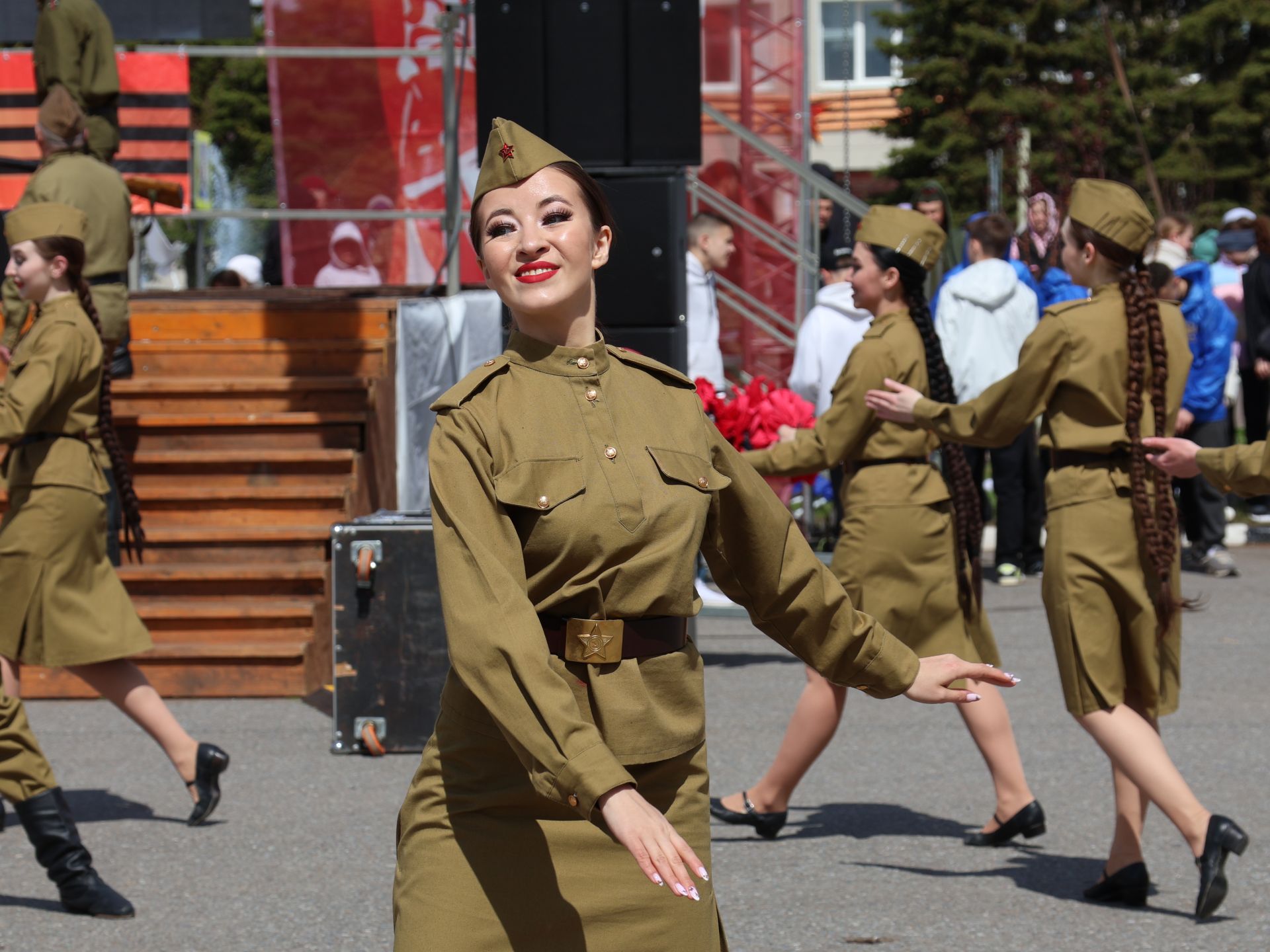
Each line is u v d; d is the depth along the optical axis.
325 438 12.20
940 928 6.35
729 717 10.01
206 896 6.82
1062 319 6.49
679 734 3.77
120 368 12.45
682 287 9.62
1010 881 6.94
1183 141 40.62
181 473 12.05
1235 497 19.55
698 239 13.02
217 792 7.87
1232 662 11.44
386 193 17.66
